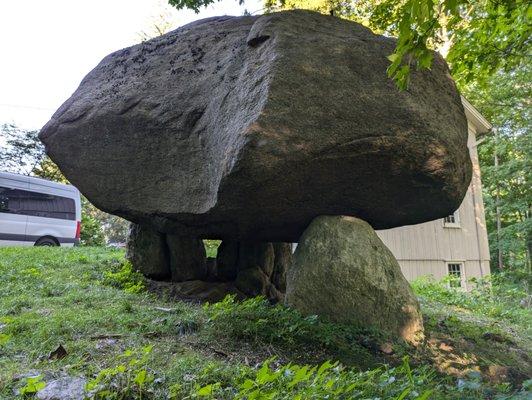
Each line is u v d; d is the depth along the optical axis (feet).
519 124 63.21
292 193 16.67
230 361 11.88
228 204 16.65
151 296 19.70
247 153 14.87
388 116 16.52
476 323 24.34
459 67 20.49
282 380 9.27
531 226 63.72
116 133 20.21
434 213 19.31
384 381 10.37
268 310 16.08
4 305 15.53
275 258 24.67
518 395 8.77
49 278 20.56
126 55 22.84
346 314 16.76
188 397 8.69
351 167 16.37
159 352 11.41
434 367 15.30
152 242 23.17
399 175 17.01
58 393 8.41
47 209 43.80
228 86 17.51
